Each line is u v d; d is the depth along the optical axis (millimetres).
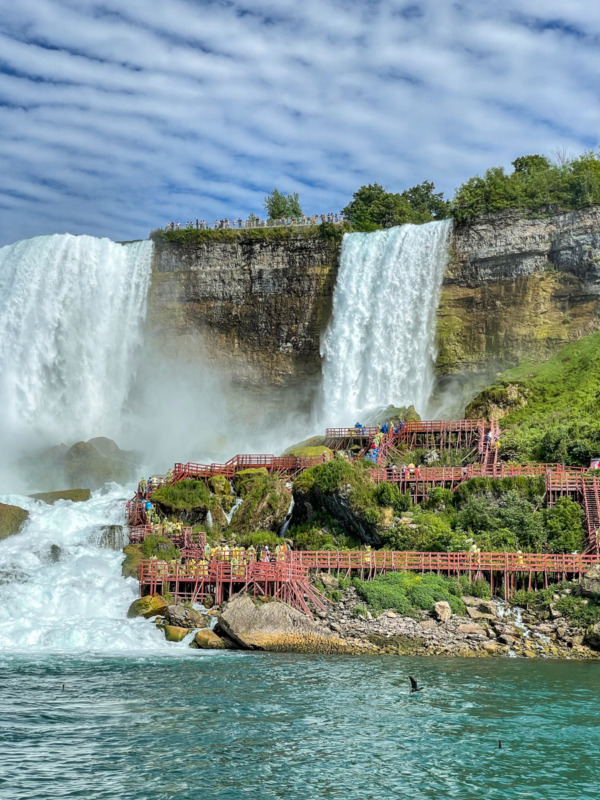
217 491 68562
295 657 46469
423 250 93688
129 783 27391
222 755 29859
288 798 26688
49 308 103250
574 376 80875
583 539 57938
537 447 70125
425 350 92000
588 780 28328
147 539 61062
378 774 28547
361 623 50719
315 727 32875
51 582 56406
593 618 50500
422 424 74250
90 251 104250
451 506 62781
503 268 90500
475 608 52500
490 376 89375
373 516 59969
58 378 101938
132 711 34500
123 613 54375
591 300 87125
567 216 88688
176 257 101938
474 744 31297
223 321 100500
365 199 121312
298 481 65062
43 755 29391
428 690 38625
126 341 102688
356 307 95562
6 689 37688
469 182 98188
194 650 48438
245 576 52750
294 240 98500
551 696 37781
